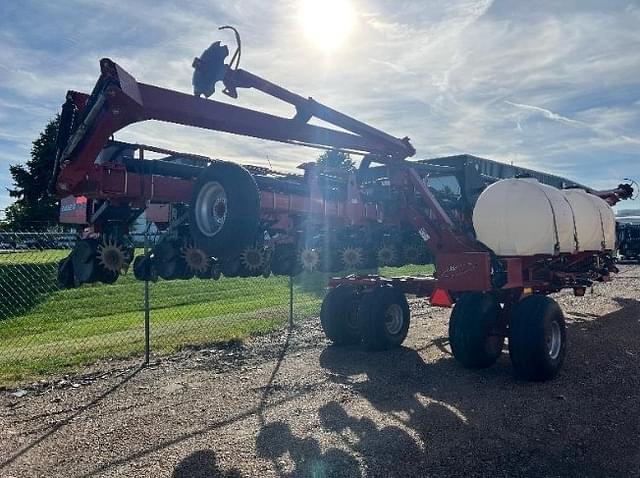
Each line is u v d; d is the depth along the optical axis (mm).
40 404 5445
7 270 12906
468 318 6668
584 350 7789
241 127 5043
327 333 8141
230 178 4461
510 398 5574
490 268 6914
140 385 6102
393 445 4328
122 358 7387
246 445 4340
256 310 11836
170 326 9883
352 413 5109
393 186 7465
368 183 7719
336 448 4273
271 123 5273
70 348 8109
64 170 4238
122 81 4035
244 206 4402
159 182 4934
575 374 6516
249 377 6398
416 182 7301
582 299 13250
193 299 14469
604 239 9547
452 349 6805
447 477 3762
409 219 7457
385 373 6574
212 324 9969
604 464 3967
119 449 4273
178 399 5562
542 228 6906
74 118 4484
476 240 7438
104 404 5422
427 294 7828
